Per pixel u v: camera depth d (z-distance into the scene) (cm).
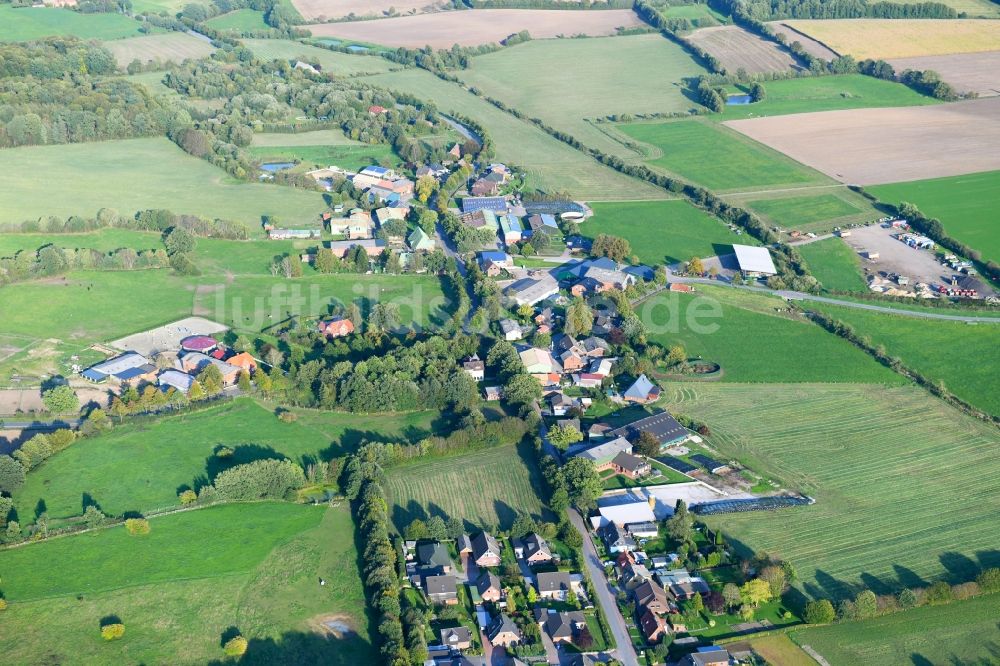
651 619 18375
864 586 19450
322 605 18950
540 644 17988
